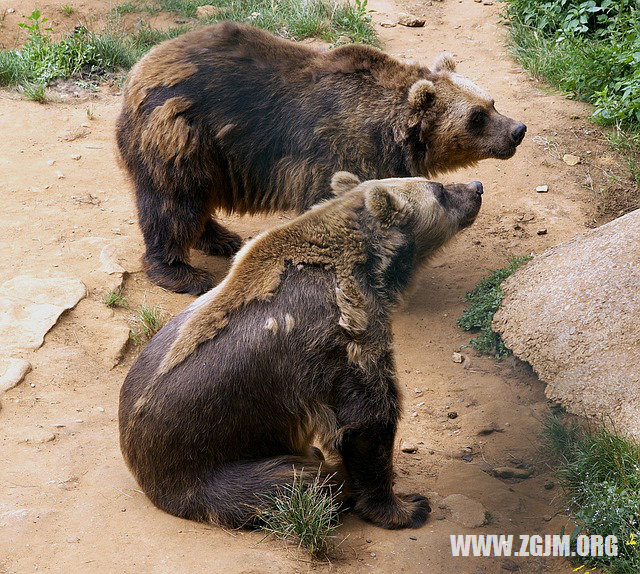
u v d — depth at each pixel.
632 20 10.85
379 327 5.15
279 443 5.10
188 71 7.43
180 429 4.80
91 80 11.55
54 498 4.98
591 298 6.62
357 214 5.29
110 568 4.43
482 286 7.74
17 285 7.18
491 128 7.59
